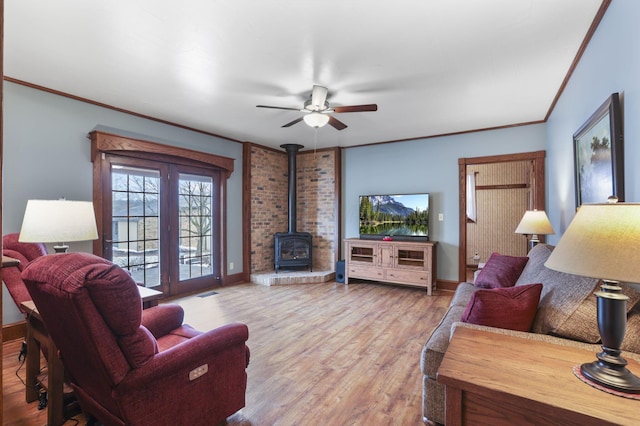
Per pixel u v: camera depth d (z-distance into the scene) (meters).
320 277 5.48
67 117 3.33
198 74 2.85
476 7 1.94
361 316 3.67
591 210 1.13
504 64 2.65
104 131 3.63
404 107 3.70
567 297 1.62
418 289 5.01
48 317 1.43
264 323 3.43
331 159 5.99
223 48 2.41
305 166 6.32
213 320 3.54
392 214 5.30
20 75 2.88
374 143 5.62
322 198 6.10
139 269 4.07
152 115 4.00
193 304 4.13
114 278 1.27
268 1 1.89
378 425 1.80
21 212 3.02
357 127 4.57
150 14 2.01
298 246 5.83
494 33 2.21
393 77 2.89
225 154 5.20
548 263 1.24
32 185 3.09
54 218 2.15
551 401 0.99
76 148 3.41
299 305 4.10
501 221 6.55
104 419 1.55
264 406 1.98
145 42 2.33
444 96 3.35
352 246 5.34
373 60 2.59
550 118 3.89
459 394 1.13
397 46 2.38
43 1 1.88
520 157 4.39
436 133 4.91
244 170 5.53
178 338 1.96
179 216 4.58
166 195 4.39
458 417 1.13
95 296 1.23
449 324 2.02
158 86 3.11
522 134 4.38
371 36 2.25
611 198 1.14
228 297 4.48
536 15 2.01
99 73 2.83
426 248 4.69
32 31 2.18
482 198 6.72
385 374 2.36
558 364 1.22
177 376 1.51
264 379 2.29
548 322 1.60
